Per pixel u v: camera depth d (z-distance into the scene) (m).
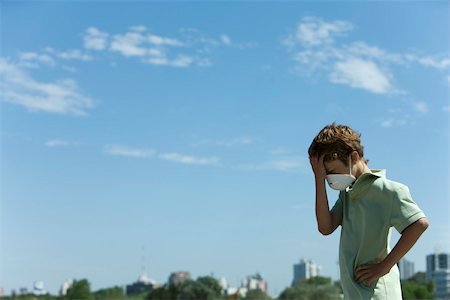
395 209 4.35
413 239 4.28
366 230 4.43
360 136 4.53
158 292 131.38
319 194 4.55
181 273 145.25
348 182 4.42
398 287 4.44
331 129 4.51
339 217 4.70
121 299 133.00
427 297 120.06
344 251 4.53
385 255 4.43
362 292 4.37
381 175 4.46
